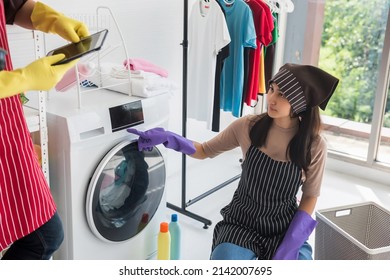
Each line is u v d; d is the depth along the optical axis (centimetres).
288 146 171
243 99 283
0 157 117
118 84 207
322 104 168
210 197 300
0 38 117
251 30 258
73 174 180
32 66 110
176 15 307
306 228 173
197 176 334
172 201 294
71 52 128
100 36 134
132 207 212
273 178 172
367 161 338
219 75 265
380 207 212
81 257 194
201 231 257
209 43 260
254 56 279
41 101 170
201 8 260
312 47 359
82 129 179
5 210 120
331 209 211
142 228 222
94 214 191
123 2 264
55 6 226
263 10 271
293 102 163
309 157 171
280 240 175
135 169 209
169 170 339
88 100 199
